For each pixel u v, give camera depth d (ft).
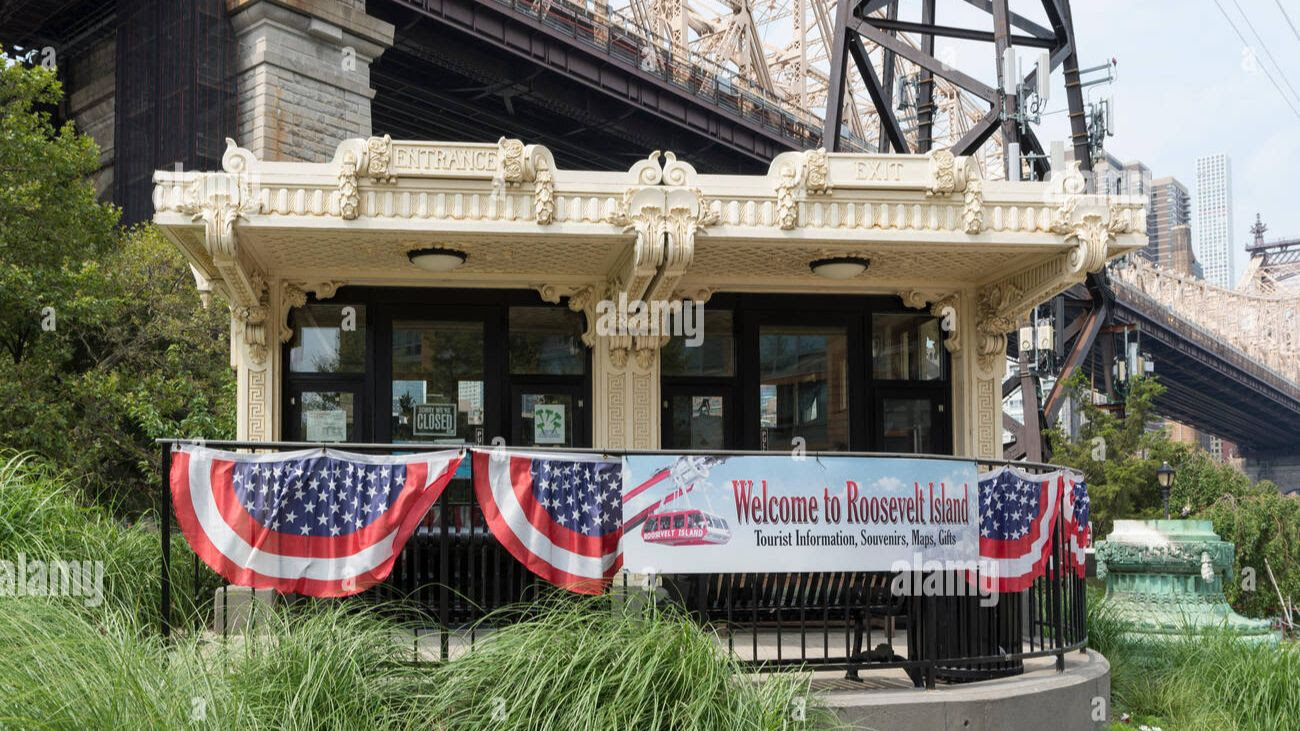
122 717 18.57
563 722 20.85
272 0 102.83
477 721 21.42
